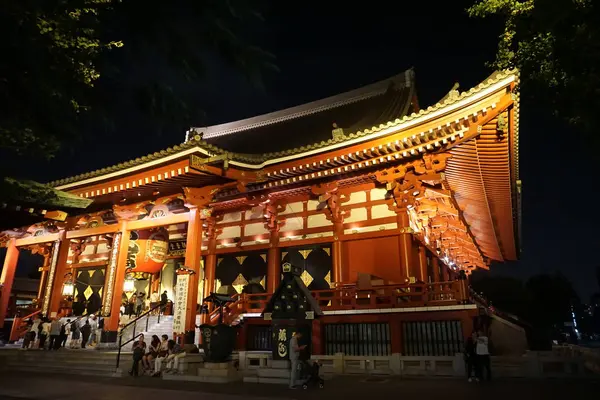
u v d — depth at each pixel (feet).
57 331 73.56
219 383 48.88
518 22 27.73
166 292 98.07
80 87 22.34
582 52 23.04
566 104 25.64
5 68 21.68
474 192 79.41
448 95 60.08
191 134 66.80
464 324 55.57
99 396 41.01
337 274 71.72
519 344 71.41
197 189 72.74
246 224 85.25
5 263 95.04
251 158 71.00
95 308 103.24
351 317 62.64
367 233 71.10
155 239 90.53
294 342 45.91
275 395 39.99
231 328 55.21
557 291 227.40
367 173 71.82
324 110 124.47
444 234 107.04
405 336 59.88
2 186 30.86
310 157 70.54
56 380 52.65
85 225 89.56
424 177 65.92
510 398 36.76
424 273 76.95
